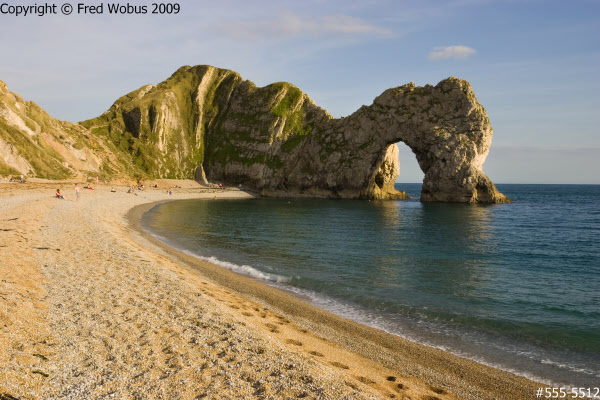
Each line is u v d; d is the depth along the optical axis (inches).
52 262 756.6
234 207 3287.4
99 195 2822.3
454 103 4074.8
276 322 621.6
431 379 471.2
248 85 6343.5
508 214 2891.2
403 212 3002.0
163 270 820.0
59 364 361.7
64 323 462.0
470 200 3998.5
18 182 2898.6
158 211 2623.0
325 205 3722.9
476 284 949.2
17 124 3565.5
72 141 4202.8
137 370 366.6
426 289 896.3
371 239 1649.9
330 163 4943.4
